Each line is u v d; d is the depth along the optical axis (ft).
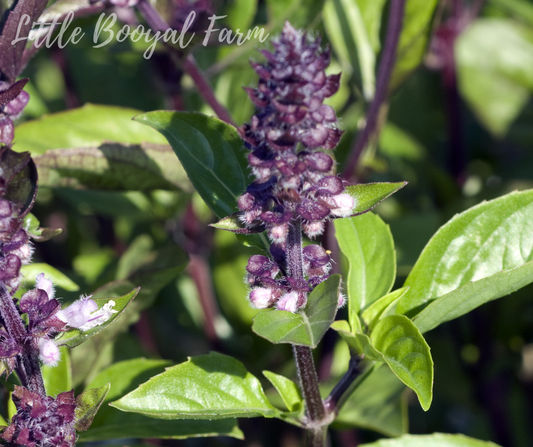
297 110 2.21
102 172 2.70
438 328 3.38
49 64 4.27
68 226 3.78
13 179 2.28
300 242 2.31
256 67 2.22
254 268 2.32
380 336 2.41
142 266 2.80
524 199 2.49
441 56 3.60
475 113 4.06
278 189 2.27
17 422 2.29
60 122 2.78
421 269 2.50
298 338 2.27
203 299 3.38
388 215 3.45
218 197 2.45
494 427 3.26
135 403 2.40
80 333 2.35
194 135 2.46
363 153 2.84
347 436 3.04
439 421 3.59
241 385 2.44
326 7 3.01
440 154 4.11
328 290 2.29
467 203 3.30
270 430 3.23
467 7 4.21
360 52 2.98
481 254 2.49
